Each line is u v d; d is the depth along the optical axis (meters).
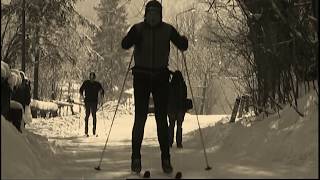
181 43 17.94
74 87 175.88
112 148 29.92
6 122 19.12
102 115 69.44
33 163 18.70
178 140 28.78
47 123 56.22
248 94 31.08
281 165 16.39
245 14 24.30
